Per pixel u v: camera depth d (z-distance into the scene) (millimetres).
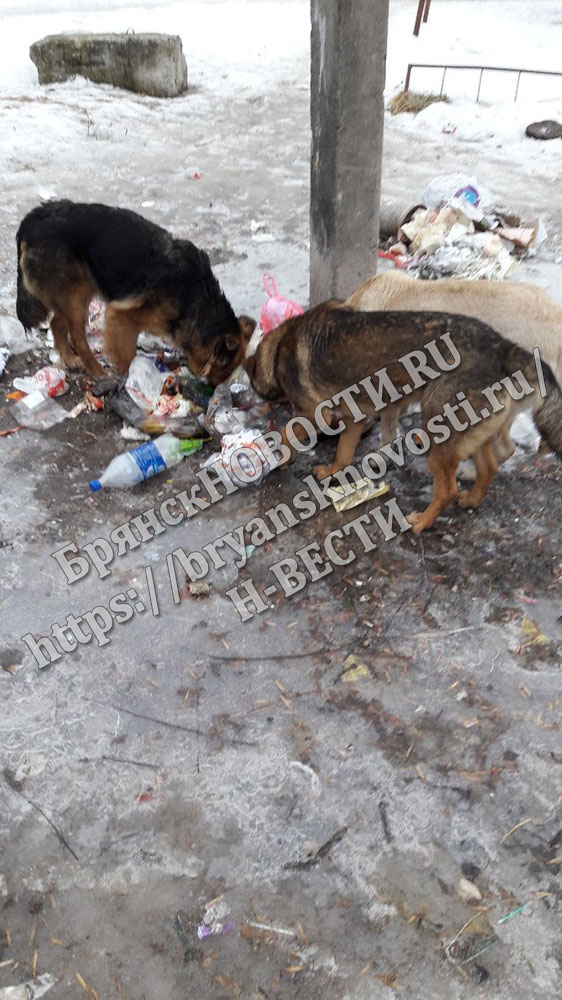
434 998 2299
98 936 2445
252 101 11250
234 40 14133
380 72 4543
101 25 14453
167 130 9992
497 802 2793
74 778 2875
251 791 2836
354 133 4734
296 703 3146
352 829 2717
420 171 8656
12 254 6613
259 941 2428
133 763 2926
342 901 2525
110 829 2723
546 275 6285
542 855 2633
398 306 4422
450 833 2701
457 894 2535
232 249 6844
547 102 10664
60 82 11398
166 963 2385
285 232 7199
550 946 2404
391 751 2963
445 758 2936
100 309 5648
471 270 5941
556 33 14070
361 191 5023
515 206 7672
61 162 8766
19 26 13945
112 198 7859
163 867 2617
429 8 15359
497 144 9523
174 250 4434
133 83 11281
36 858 2641
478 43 13453
